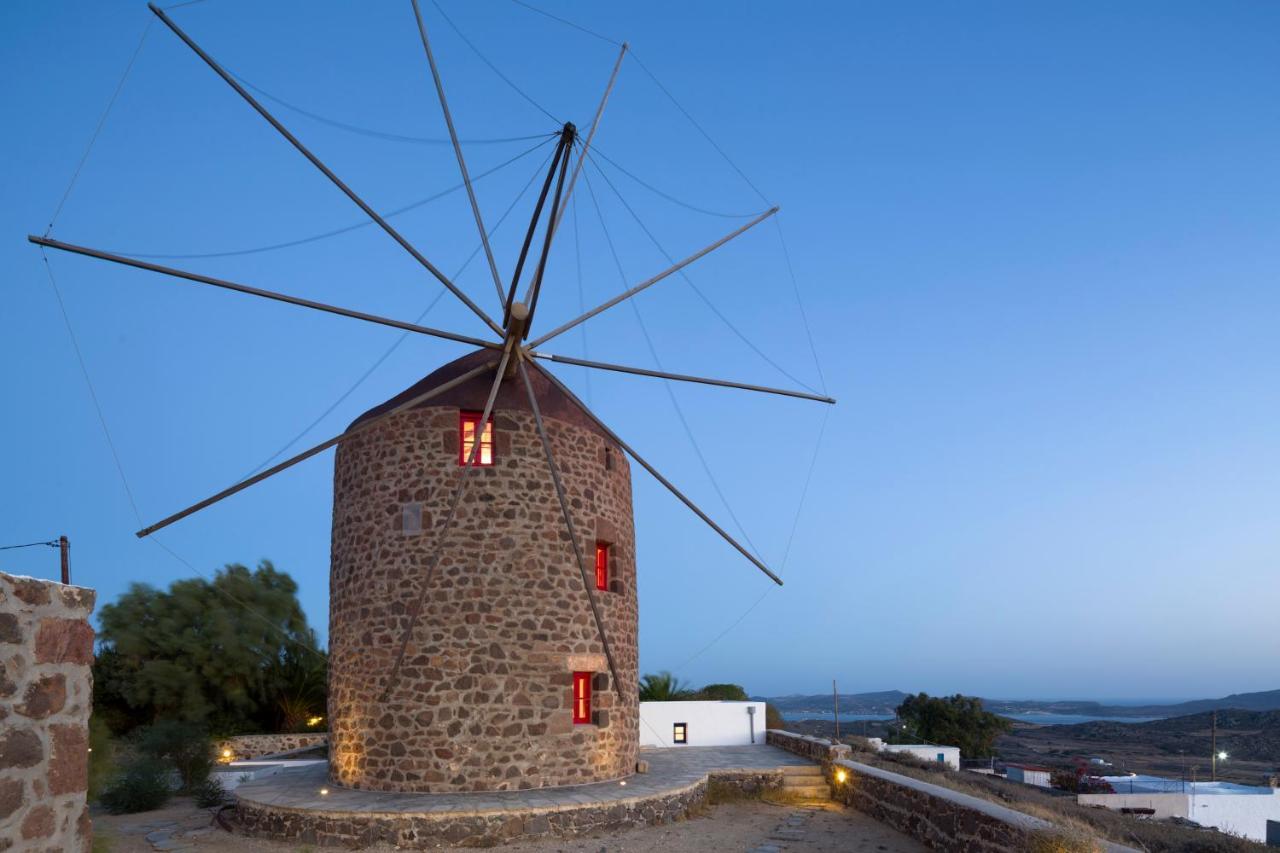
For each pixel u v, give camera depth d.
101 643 31.64
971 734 56.88
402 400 18.48
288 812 15.02
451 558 17.30
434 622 17.06
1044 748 90.31
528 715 17.06
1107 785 37.56
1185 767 69.81
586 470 18.88
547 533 17.94
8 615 4.91
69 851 5.31
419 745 16.62
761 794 20.03
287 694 33.34
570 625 17.83
